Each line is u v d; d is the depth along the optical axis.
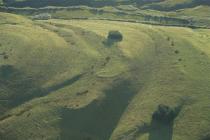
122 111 92.25
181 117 87.25
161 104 89.25
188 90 94.19
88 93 94.50
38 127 86.06
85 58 107.19
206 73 99.69
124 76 100.38
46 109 90.44
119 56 107.62
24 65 103.62
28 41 113.44
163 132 83.88
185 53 108.81
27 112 90.06
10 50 108.75
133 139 83.56
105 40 115.56
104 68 103.06
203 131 82.62
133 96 95.88
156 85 97.88
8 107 92.06
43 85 98.25
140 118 88.31
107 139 85.50
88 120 88.44
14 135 84.44
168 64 104.94
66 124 87.31
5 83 97.50
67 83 98.56
